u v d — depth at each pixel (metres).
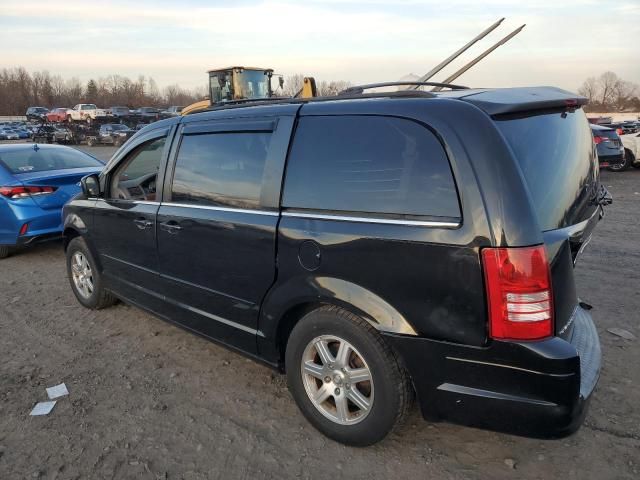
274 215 3.12
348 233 2.75
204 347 4.40
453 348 2.51
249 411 3.44
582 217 2.85
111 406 3.52
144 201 4.22
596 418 3.24
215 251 3.48
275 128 3.22
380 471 2.83
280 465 2.90
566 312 2.57
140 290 4.36
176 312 4.00
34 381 3.88
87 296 5.27
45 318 5.13
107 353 4.33
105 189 4.71
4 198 6.93
